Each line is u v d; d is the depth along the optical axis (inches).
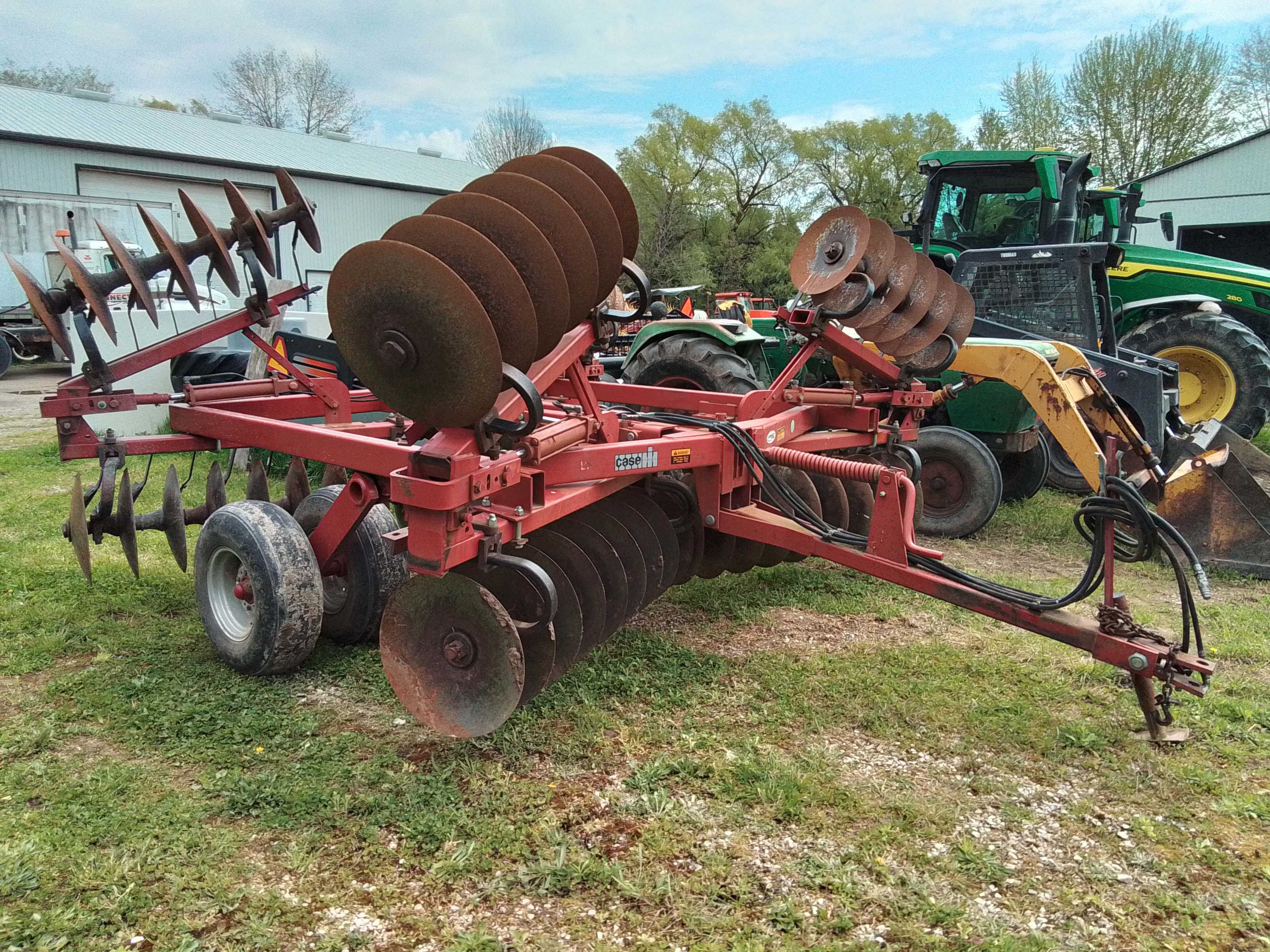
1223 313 331.0
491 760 120.2
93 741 124.6
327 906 92.4
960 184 315.6
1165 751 124.3
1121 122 1169.4
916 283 192.7
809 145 1310.3
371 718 132.4
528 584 120.3
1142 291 349.1
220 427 156.1
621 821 107.3
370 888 95.1
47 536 222.1
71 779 114.0
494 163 1400.1
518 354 104.3
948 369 191.0
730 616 177.0
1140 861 101.3
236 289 155.1
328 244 963.3
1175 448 251.6
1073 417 185.3
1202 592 111.5
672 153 1255.5
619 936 88.7
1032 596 126.3
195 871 96.3
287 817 106.0
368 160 1062.4
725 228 1314.0
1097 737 127.0
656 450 137.7
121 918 89.0
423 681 115.3
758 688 143.3
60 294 148.2
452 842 102.3
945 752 124.2
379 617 154.8
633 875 97.1
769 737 128.2
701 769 117.7
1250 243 743.7
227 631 146.5
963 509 238.2
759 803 111.1
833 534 141.3
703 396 191.3
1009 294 277.6
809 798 112.0
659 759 120.3
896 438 193.2
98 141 798.5
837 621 175.0
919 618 175.8
